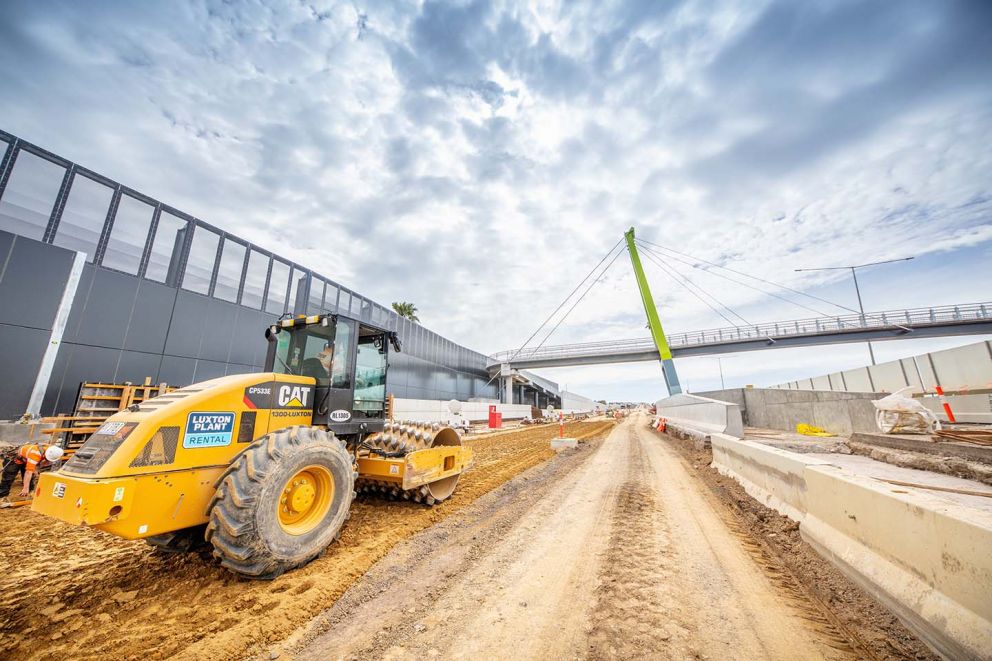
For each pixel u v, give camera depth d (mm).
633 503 5754
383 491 5777
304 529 3596
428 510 5379
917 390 14461
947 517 2051
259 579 3291
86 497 2646
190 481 3270
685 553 3764
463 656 2268
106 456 2916
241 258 17344
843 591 2762
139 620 2730
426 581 3291
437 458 5652
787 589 2998
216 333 15977
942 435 8758
